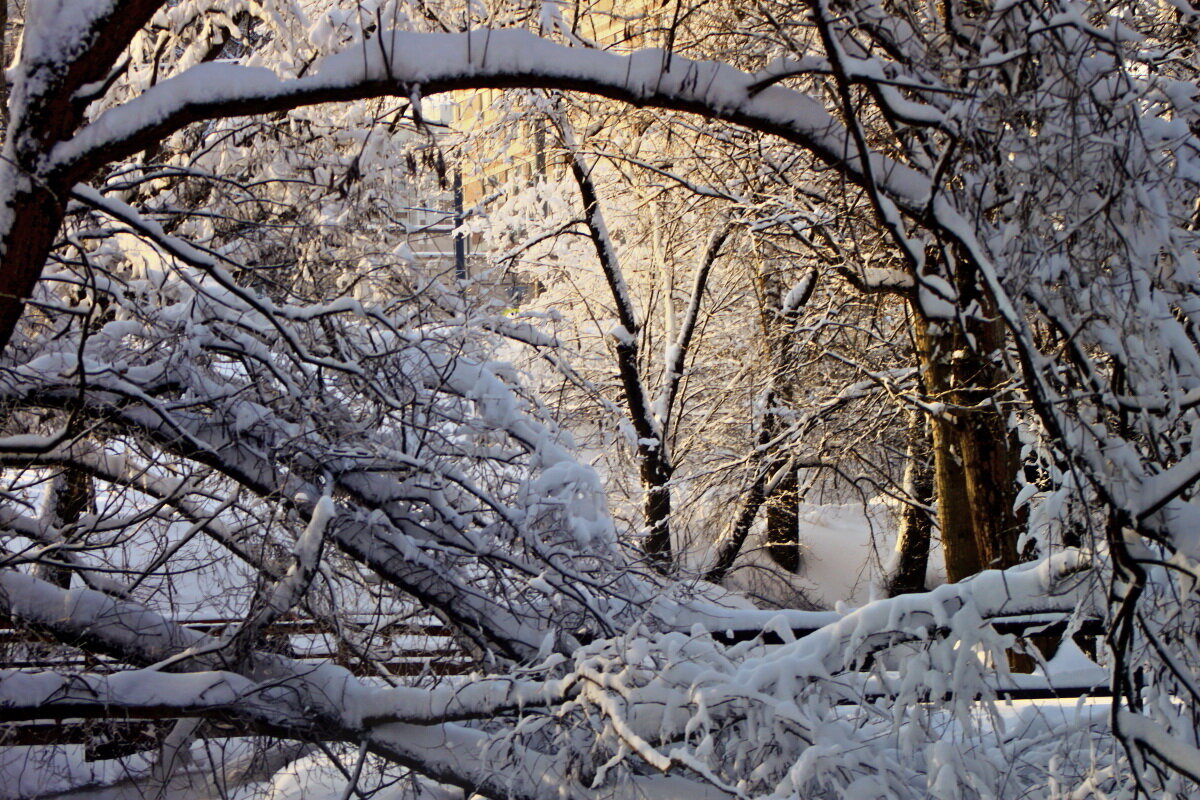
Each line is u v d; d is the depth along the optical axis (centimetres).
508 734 505
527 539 613
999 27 430
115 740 569
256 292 614
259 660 558
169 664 527
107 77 462
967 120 421
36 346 595
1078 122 418
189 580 644
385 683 627
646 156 1394
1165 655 396
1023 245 416
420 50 437
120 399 559
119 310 629
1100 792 425
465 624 602
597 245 1398
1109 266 417
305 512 582
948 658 454
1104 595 427
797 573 1675
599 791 501
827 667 468
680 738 475
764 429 1484
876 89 414
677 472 1641
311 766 602
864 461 1427
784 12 729
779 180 1073
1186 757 382
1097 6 424
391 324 588
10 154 415
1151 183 427
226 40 736
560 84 456
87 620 555
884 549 1730
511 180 1550
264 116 682
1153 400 413
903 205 453
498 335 878
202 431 579
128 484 597
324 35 671
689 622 640
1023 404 673
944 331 596
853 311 1358
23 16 730
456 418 659
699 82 464
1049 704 579
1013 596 457
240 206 701
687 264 1683
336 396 664
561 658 511
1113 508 395
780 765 453
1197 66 550
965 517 1016
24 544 678
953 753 423
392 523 611
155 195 707
